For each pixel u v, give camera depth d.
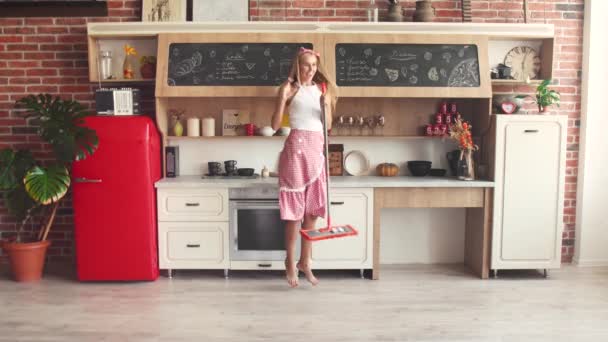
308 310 3.26
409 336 2.86
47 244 3.92
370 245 3.87
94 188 3.69
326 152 3.29
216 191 3.83
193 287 3.71
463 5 4.13
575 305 3.37
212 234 3.86
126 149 3.67
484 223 3.88
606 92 4.21
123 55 4.19
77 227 3.72
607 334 2.90
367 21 4.21
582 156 4.28
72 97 4.23
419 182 3.81
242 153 4.30
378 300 3.45
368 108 4.27
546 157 3.83
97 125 3.68
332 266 3.88
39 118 3.69
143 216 3.72
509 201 3.86
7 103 4.23
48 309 3.28
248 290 3.65
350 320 3.09
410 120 4.29
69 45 4.20
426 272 4.12
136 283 3.80
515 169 3.83
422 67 3.98
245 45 3.96
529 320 3.10
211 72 3.94
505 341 2.80
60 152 3.58
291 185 3.43
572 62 4.29
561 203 3.87
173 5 4.11
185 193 3.82
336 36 3.96
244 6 4.13
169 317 3.14
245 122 4.24
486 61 3.98
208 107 4.24
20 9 4.16
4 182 3.73
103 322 3.07
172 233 3.85
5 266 4.25
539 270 4.16
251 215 3.88
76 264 4.00
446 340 2.81
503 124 3.80
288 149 3.44
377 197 3.83
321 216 3.50
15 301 3.43
